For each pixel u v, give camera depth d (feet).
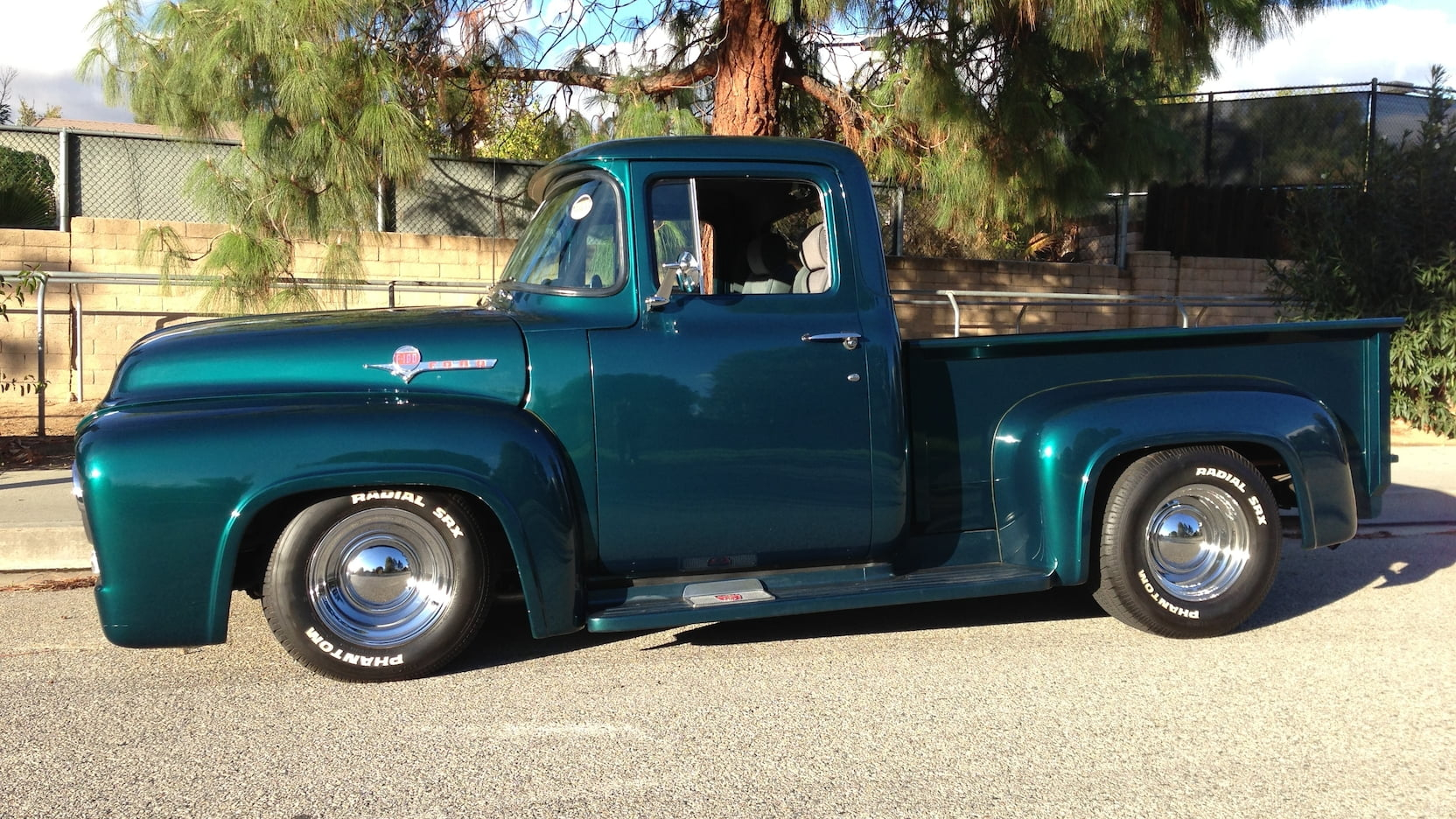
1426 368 33.17
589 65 28.60
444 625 13.33
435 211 36.58
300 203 23.11
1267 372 16.17
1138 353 15.87
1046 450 14.87
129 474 12.00
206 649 14.71
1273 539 15.35
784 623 16.29
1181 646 15.10
